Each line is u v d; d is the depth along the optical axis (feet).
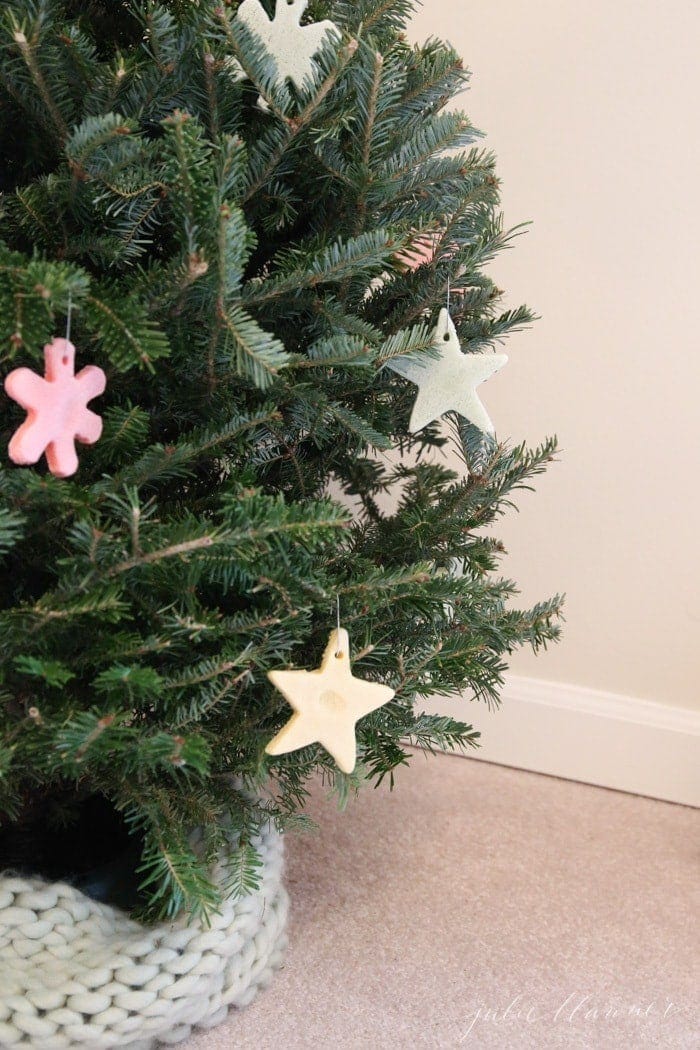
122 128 3.25
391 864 4.85
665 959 4.46
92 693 3.69
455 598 3.88
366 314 4.07
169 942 3.83
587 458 5.40
